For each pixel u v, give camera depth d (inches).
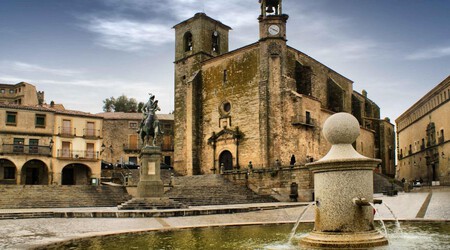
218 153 2358.5
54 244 473.7
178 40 2726.4
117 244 479.8
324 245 405.4
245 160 2225.6
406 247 396.8
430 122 2746.1
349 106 2925.7
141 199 1139.3
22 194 1438.2
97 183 2413.9
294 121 2124.8
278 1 2269.9
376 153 2960.1
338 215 415.2
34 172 2314.2
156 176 1175.6
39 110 2330.2
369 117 3085.6
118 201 1494.8
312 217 922.1
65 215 984.3
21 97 3221.0
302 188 1665.8
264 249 419.8
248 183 1859.0
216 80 2452.0
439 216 776.3
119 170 2568.9
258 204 1435.8
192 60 2608.3
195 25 2628.0
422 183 2755.9
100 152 2357.3
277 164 1907.0
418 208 944.3
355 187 416.2
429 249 382.9
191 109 2455.7
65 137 2386.8
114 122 2972.4
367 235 407.8
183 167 2534.5
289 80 2170.3
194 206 1391.5
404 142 3580.2
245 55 2322.8
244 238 521.3
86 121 2466.8
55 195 1469.0
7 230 728.3
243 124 2269.9
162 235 562.6
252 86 2260.1
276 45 2196.1
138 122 3009.4
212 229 634.8
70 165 2433.6
